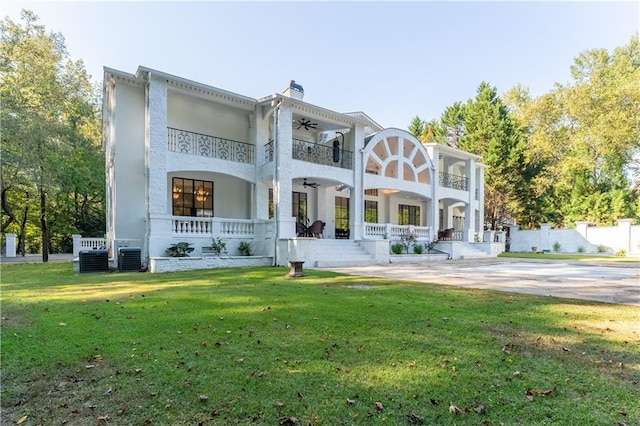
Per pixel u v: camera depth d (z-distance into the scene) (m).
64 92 21.67
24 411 2.54
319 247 15.87
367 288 7.89
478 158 26.19
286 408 2.53
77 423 2.38
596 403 2.60
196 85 14.11
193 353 3.61
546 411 2.48
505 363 3.35
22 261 19.75
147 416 2.45
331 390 2.80
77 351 3.67
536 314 5.31
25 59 19.61
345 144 19.11
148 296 6.82
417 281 9.36
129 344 3.89
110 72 13.45
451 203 27.45
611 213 28.91
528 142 35.00
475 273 11.73
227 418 2.41
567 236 29.56
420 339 4.05
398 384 2.90
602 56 33.16
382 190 21.30
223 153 16.25
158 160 13.18
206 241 14.13
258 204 15.97
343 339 4.05
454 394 2.73
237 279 9.57
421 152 21.81
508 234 33.34
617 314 5.33
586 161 30.34
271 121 17.27
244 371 3.16
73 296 6.89
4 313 5.39
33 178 19.06
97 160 24.28
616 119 27.52
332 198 21.23
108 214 17.70
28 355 3.56
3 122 17.23
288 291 7.40
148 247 12.77
